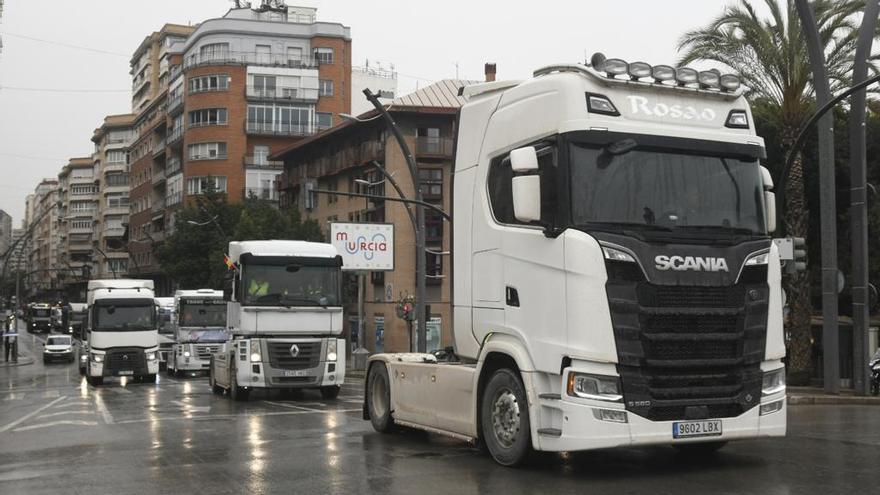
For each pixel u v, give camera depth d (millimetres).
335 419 14312
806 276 24266
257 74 77562
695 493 7363
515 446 8570
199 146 77938
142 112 103188
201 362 35719
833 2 23062
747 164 8719
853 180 19812
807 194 30453
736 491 7418
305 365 19609
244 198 65562
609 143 8211
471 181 9711
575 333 7883
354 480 8172
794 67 23141
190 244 62969
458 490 7617
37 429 13805
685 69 8789
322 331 19844
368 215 54969
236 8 84125
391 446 10578
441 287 51750
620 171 8195
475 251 9500
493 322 9094
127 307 30141
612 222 8047
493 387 8945
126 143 125062
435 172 52312
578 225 8000
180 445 11047
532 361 8398
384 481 8102
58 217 177500
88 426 14000
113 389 26797
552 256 8203
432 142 52062
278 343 19438
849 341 25438
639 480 8008
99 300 29969
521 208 8148
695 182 8422
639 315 7859
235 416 15250
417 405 10656
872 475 8125
